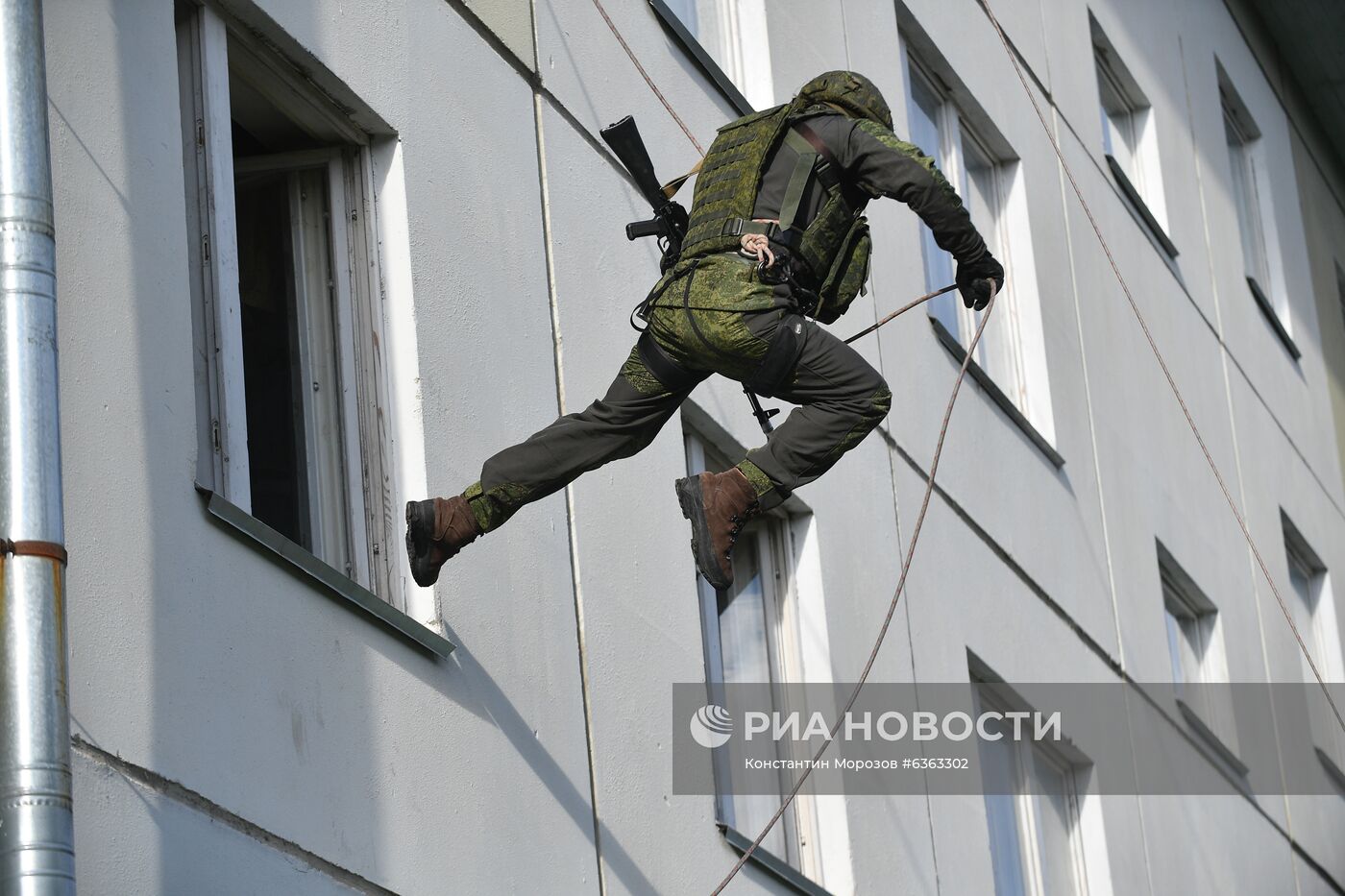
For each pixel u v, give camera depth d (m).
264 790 8.98
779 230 9.34
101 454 8.49
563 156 12.92
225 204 9.95
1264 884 24.02
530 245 12.29
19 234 7.80
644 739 12.24
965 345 19.86
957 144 20.64
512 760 10.88
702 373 9.54
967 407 18.73
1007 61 22.09
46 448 7.64
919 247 18.47
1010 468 19.39
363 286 11.02
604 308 12.92
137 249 8.97
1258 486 28.28
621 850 11.66
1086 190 23.75
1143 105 27.64
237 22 10.25
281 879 8.93
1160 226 26.31
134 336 8.84
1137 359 24.20
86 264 8.65
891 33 18.97
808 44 17.12
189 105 9.95
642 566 12.76
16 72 7.97
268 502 10.66
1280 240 32.97
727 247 9.35
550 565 11.77
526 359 11.93
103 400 8.58
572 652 11.74
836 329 16.22
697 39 15.78
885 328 17.23
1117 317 23.83
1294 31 34.53
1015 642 18.56
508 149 12.32
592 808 11.51
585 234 12.93
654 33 14.54
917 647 16.42
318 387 10.84
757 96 16.25
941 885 15.73
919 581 16.80
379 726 9.85
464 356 11.32
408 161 11.22
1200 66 30.55
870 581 15.89
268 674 9.19
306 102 10.77
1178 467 24.95
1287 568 28.84
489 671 10.90
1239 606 26.33
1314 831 26.70
